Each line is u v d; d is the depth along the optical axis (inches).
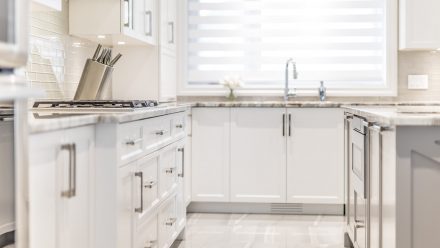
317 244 137.0
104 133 80.0
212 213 177.6
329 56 198.8
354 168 119.9
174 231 127.4
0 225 69.1
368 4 196.4
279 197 175.2
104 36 144.4
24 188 58.5
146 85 169.0
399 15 190.7
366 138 101.7
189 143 174.4
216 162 176.9
